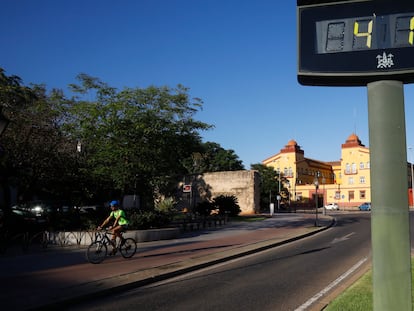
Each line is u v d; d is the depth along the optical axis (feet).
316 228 82.28
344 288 27.09
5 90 62.28
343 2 14.69
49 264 37.19
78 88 62.85
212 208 114.01
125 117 60.90
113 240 40.57
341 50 14.49
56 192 67.15
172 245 53.52
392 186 13.41
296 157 269.03
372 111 14.12
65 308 23.57
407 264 13.15
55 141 64.64
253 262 40.91
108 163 64.03
